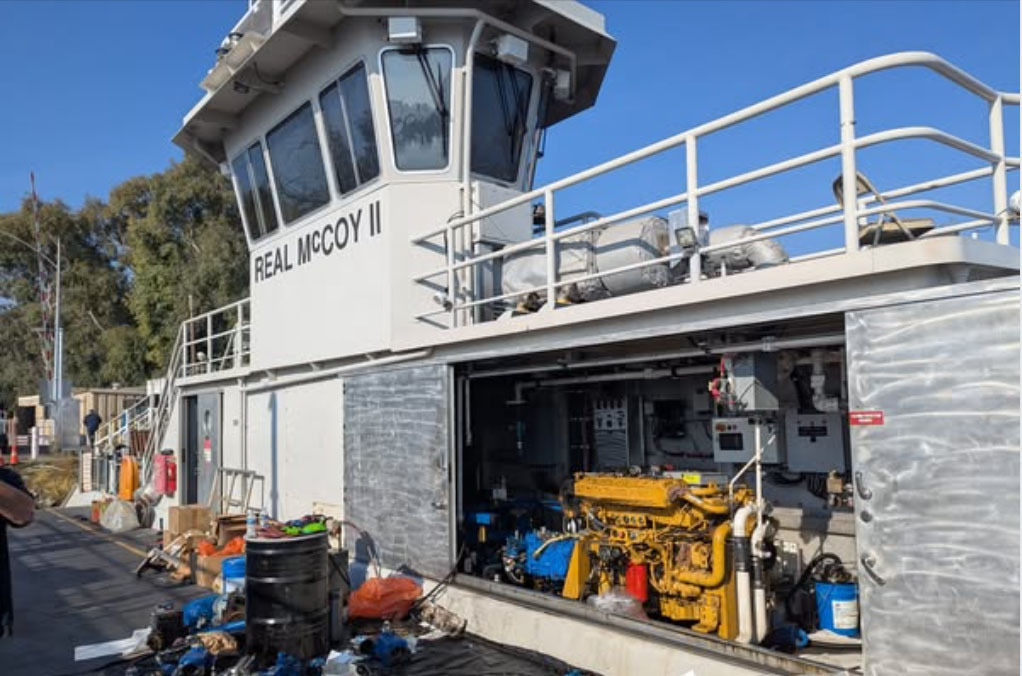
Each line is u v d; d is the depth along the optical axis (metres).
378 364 8.60
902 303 4.18
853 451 4.34
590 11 9.52
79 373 46.59
